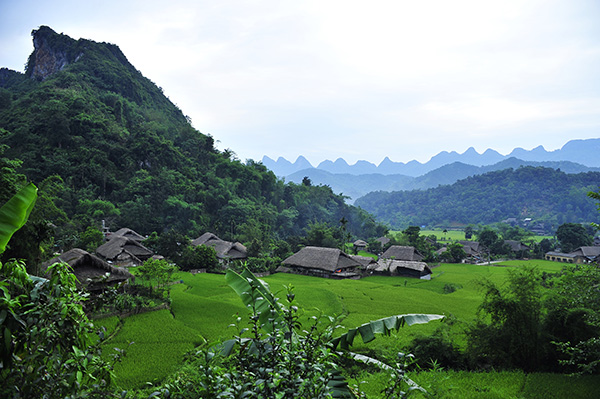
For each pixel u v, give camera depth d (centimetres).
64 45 14938
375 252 9025
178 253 5119
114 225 7319
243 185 11006
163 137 10962
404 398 598
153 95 16512
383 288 4300
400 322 665
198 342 2019
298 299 3353
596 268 1478
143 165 9725
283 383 464
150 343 1934
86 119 9544
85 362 420
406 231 9112
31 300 421
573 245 9169
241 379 469
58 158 8375
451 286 4625
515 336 1773
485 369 1842
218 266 5094
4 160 2525
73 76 12181
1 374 390
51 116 9019
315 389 469
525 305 1770
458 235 15838
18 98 11944
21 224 449
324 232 7744
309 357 506
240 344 524
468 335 1905
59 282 445
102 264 2645
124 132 10425
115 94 12400
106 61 14488
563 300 1744
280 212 11494
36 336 411
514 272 1866
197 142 12262
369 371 1634
